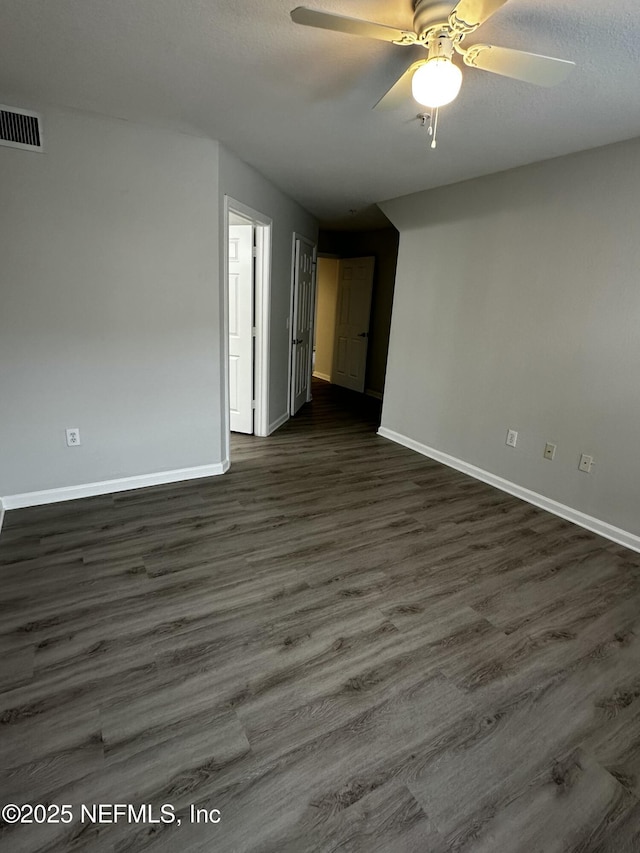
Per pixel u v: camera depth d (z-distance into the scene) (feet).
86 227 8.93
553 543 9.27
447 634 6.61
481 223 11.59
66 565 7.79
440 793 4.46
